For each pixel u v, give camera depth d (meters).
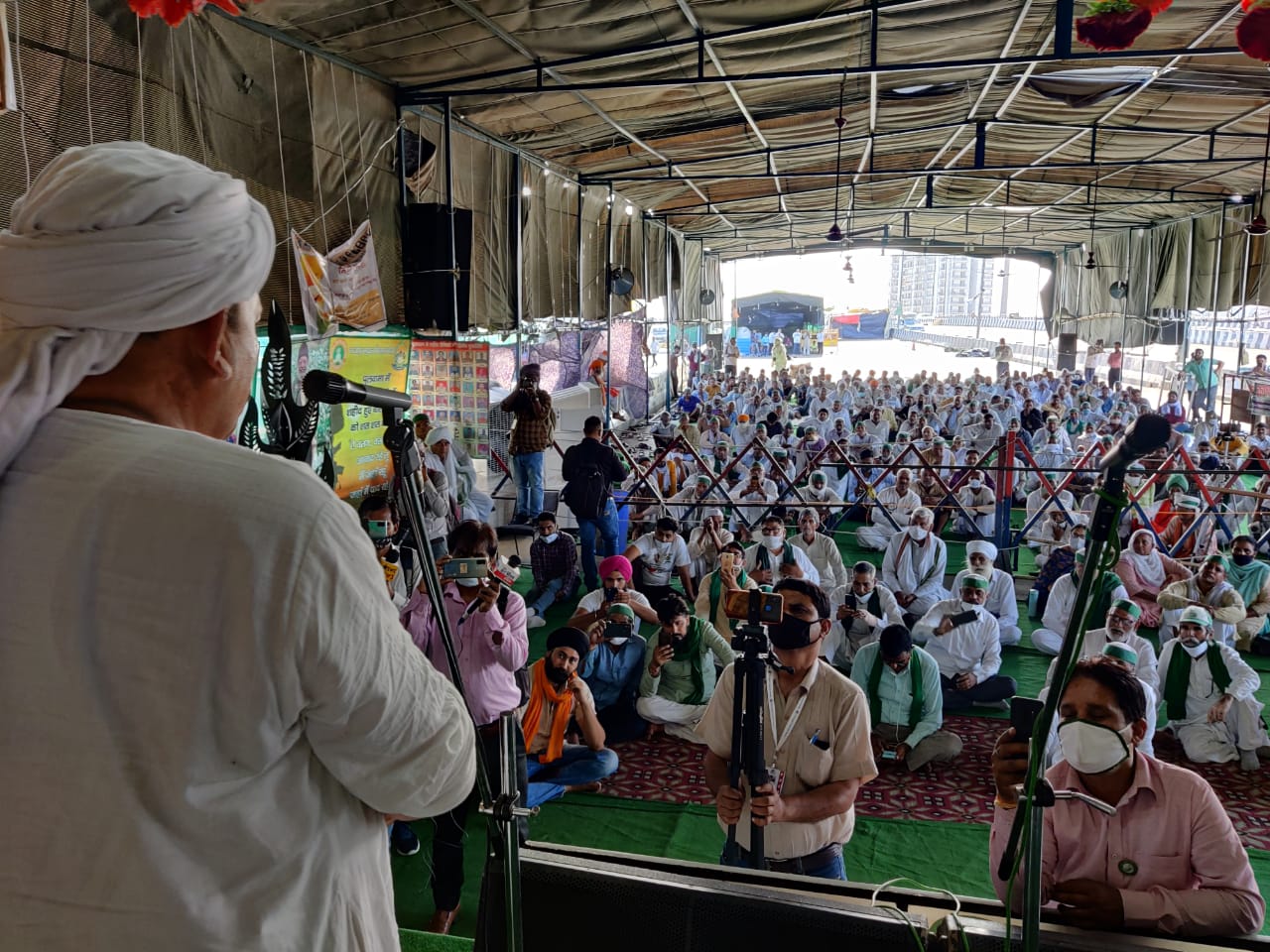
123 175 0.82
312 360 6.96
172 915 0.78
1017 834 1.42
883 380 25.09
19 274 0.81
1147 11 1.49
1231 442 13.52
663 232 22.94
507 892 1.26
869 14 7.91
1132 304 26.12
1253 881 2.21
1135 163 14.92
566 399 15.83
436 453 8.46
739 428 16.27
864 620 6.38
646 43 8.05
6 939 0.78
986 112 12.97
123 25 4.99
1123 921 2.09
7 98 2.44
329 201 7.32
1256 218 14.23
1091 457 11.61
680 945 1.55
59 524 0.80
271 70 6.50
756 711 2.27
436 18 6.78
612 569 6.16
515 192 11.57
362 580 0.86
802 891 1.60
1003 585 7.30
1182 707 5.46
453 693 1.00
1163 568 7.80
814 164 16.09
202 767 0.80
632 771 5.29
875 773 3.02
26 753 0.78
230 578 0.79
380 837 0.99
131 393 0.88
